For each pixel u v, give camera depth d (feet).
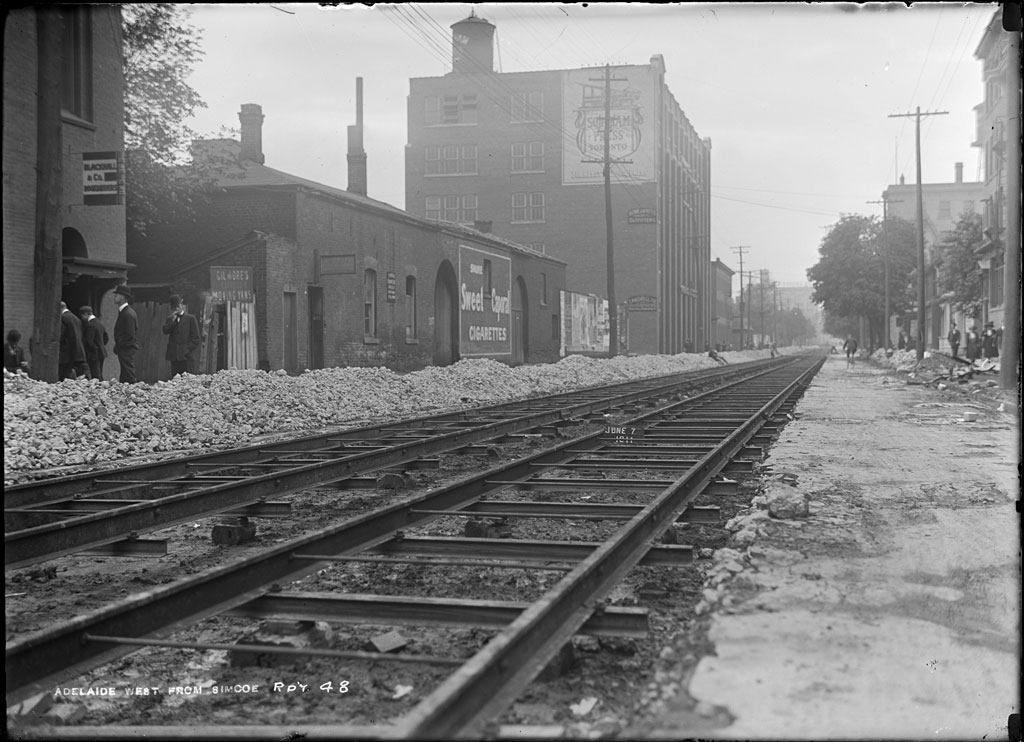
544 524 27.43
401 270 111.45
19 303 59.72
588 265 248.52
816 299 298.97
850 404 76.84
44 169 55.93
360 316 100.83
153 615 15.87
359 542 22.57
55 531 22.76
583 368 127.75
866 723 12.09
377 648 16.26
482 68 249.14
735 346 482.69
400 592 19.92
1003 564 21.09
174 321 68.23
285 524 27.91
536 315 168.86
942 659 14.65
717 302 409.28
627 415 64.18
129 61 80.38
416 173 251.80
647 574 21.03
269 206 89.51
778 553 21.89
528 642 13.93
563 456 39.65
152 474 36.63
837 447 44.21
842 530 24.77
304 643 16.34
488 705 12.17
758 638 15.56
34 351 55.88
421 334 117.70
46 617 18.86
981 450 43.09
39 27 55.26
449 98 250.78
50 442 43.14
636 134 247.29
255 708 14.20
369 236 103.14
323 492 33.96
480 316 139.64
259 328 83.56
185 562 23.41
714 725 12.03
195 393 57.82
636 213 247.91
